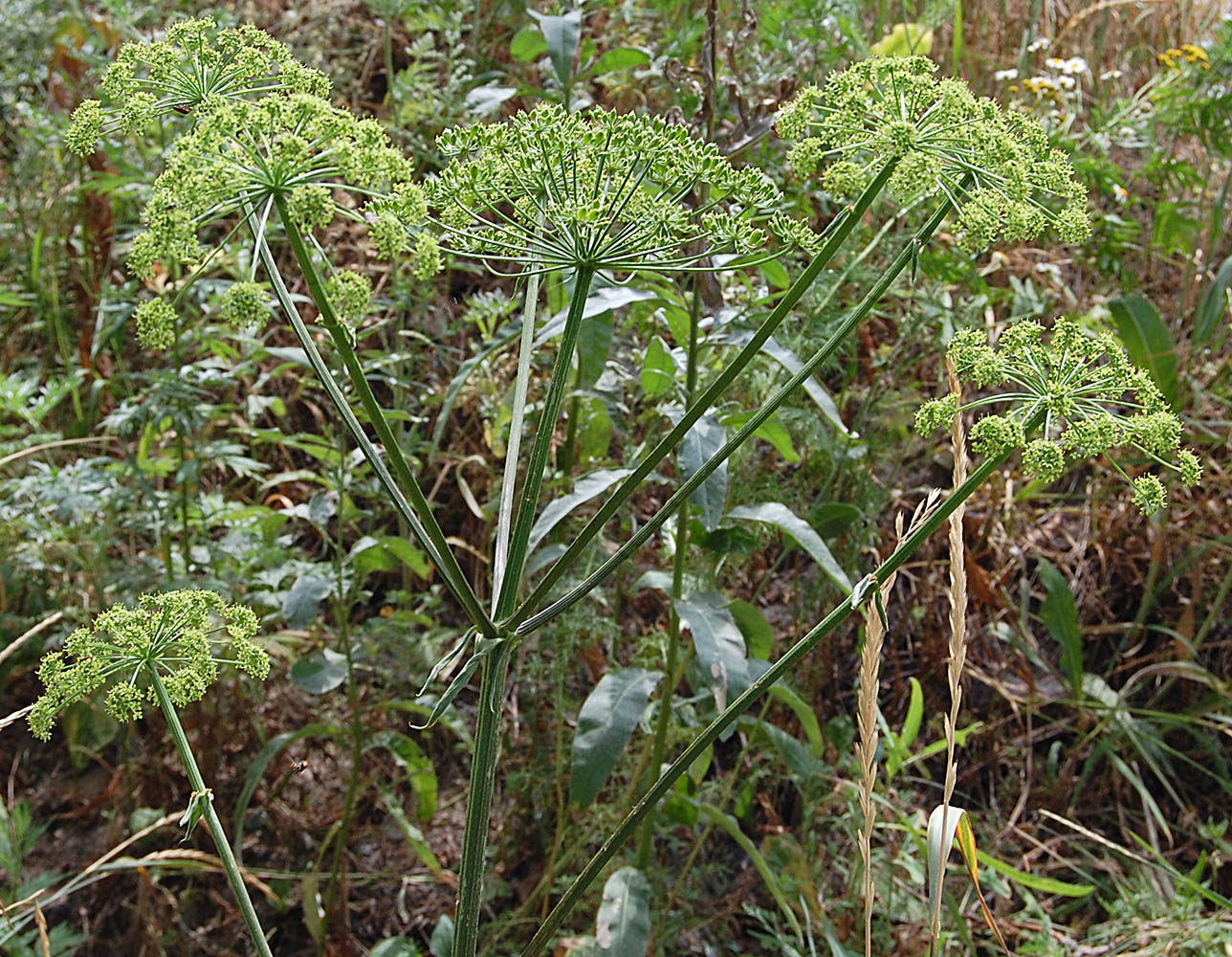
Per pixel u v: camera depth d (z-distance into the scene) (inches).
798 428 118.6
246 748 130.4
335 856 119.7
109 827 125.3
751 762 133.6
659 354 97.1
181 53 57.5
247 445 151.4
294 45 173.2
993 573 152.4
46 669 56.6
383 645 118.0
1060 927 121.0
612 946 88.8
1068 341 57.2
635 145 55.5
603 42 163.3
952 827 63.8
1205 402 168.4
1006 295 158.4
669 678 101.6
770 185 57.7
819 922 107.8
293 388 156.8
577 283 57.5
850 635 145.6
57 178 166.6
